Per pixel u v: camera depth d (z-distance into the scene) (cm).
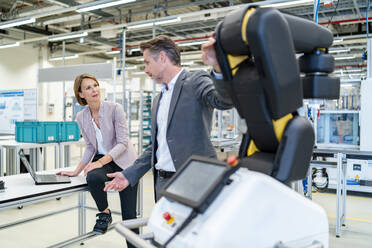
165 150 152
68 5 584
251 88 80
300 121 83
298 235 78
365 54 425
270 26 71
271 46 72
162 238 79
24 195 161
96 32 895
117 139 215
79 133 475
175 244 73
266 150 93
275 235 73
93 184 190
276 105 77
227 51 83
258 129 87
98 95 212
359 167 448
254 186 71
